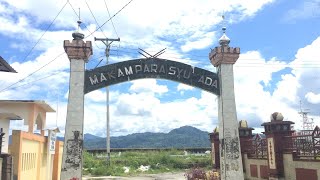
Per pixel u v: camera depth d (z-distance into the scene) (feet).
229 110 52.06
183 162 139.74
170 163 139.95
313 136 44.47
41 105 69.77
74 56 50.11
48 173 73.97
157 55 52.65
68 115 48.91
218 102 53.57
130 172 123.54
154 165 136.77
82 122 48.96
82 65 50.26
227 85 52.65
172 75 52.47
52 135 76.84
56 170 83.71
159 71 52.29
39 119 74.74
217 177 64.03
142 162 139.03
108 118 129.90
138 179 100.01
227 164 50.80
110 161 132.16
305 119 118.73
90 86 50.31
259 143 62.34
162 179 99.71
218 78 53.42
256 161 62.85
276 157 51.44
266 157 58.13
